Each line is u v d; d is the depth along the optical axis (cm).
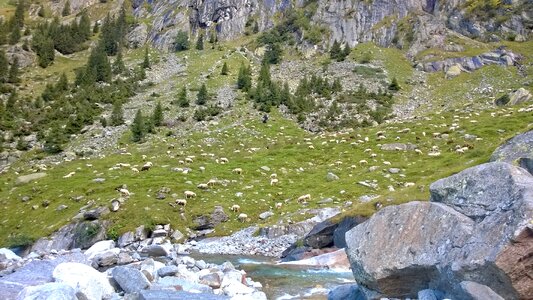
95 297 1667
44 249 4456
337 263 2891
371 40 14688
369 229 1806
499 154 2670
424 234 1590
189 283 1897
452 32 14162
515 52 12188
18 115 10806
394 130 7838
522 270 1245
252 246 3909
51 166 7712
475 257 1327
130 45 17212
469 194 1569
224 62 13950
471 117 7875
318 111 10350
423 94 11225
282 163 6744
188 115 10331
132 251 3688
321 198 4925
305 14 16450
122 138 9244
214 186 5669
